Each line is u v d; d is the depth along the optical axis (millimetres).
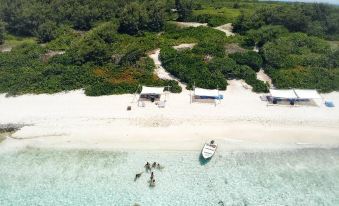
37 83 59906
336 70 63469
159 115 51219
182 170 41625
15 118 51156
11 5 88375
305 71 62562
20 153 44969
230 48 71500
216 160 43000
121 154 44344
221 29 88375
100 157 43969
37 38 85125
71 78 60719
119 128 48781
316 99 55375
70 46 74438
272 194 38219
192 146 45250
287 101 54781
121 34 84062
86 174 41406
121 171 41719
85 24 91688
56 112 52531
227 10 104812
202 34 80250
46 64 67250
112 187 39469
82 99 56062
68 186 39719
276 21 85625
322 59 65938
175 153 44250
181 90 57812
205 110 52375
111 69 64000
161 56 68000
